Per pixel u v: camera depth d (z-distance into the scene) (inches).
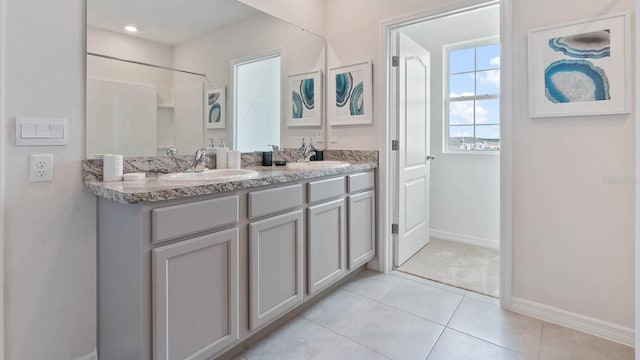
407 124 116.0
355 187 96.5
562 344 69.1
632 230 67.8
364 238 101.7
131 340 53.0
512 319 79.0
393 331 74.6
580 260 73.6
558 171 75.1
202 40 81.6
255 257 66.2
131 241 51.9
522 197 79.8
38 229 56.3
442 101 143.0
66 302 59.7
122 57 66.9
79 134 60.6
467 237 139.7
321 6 115.0
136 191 50.0
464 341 70.6
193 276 55.7
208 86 83.4
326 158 117.0
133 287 51.8
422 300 89.0
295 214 75.6
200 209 56.2
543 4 74.8
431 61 144.7
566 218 74.8
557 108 73.9
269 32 98.0
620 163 68.3
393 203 111.7
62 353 59.7
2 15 51.6
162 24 73.7
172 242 52.8
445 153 143.3
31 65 54.7
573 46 71.6
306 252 79.7
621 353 66.0
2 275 52.9
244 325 64.9
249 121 93.8
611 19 67.6
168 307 52.2
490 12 130.6
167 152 74.9
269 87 99.0
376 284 99.0
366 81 107.2
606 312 71.2
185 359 54.9
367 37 106.8
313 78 112.5
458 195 141.3
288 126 105.2
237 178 65.7
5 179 52.7
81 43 60.6
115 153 66.0
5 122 52.4
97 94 63.1
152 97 72.1
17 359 55.0
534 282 79.5
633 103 66.2
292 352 67.6
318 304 87.0
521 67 78.1
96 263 62.5
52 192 57.7
